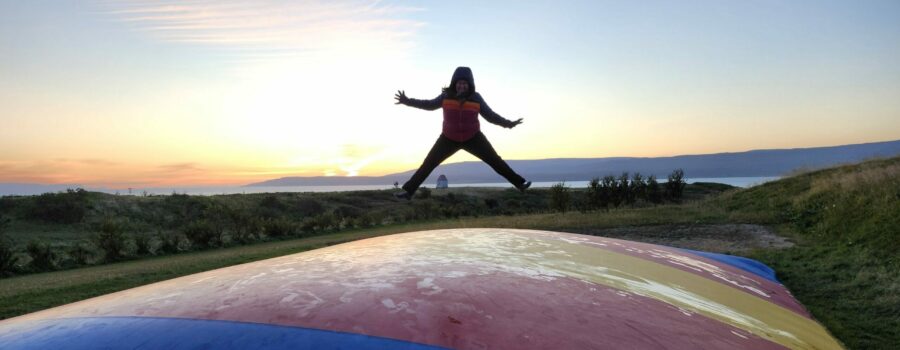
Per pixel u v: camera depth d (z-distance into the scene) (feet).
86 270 51.70
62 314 8.28
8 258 54.19
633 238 43.29
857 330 19.25
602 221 53.47
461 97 13.15
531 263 10.60
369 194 167.32
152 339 6.41
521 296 8.07
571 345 6.63
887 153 65.92
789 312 12.26
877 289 23.44
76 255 61.41
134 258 62.54
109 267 52.65
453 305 7.32
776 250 34.58
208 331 6.48
